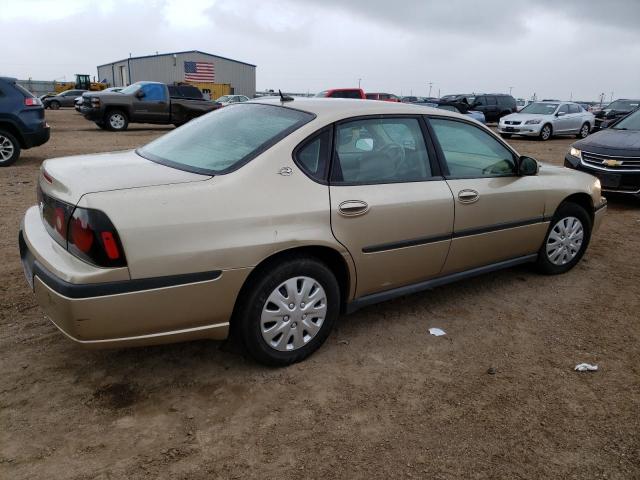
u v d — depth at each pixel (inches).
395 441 105.9
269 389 121.3
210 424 108.5
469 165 161.6
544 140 811.4
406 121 148.2
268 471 96.5
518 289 186.1
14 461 95.7
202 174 118.6
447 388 124.9
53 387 118.3
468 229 157.0
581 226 199.8
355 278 135.6
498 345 146.4
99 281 100.8
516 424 112.7
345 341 144.8
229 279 113.0
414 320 159.5
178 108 802.8
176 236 106.2
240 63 2544.3
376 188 135.6
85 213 101.2
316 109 135.9
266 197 117.6
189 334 114.0
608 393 125.1
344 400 118.5
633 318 166.2
